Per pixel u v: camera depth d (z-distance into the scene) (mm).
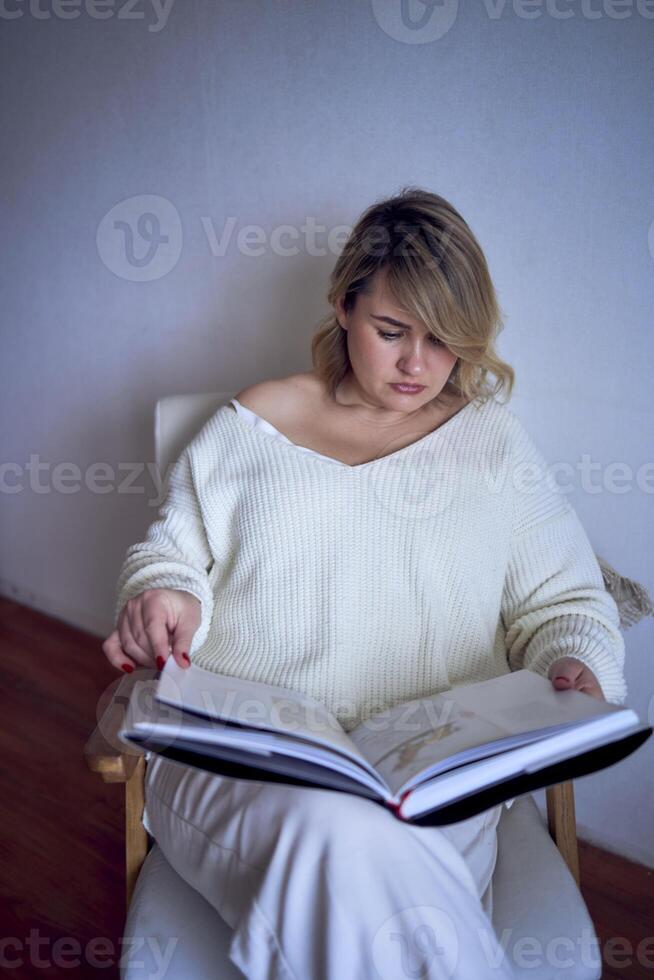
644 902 1335
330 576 1064
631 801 1380
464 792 745
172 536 1159
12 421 2234
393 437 1138
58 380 2062
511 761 764
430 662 1054
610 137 1110
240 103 1484
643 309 1143
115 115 1699
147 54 1600
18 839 1502
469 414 1137
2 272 2094
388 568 1064
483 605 1082
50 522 2244
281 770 733
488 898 882
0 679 2031
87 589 2223
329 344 1151
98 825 1543
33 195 1938
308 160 1428
